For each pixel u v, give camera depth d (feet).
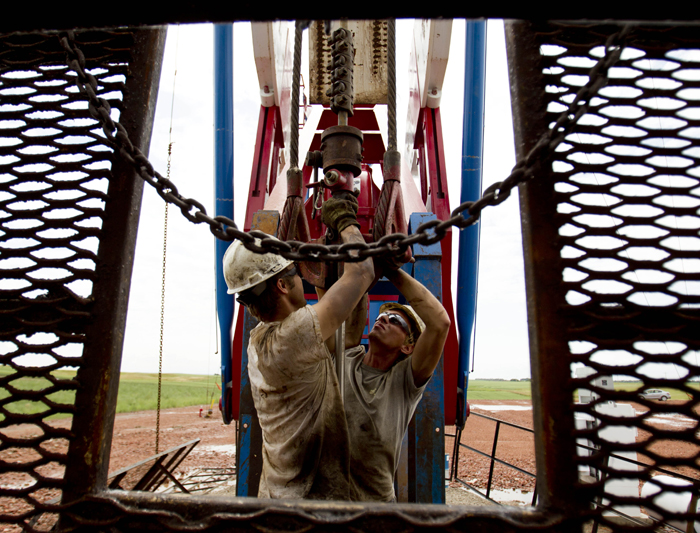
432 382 8.37
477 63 14.61
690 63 4.51
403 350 7.22
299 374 4.84
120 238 4.50
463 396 13.70
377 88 18.61
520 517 3.63
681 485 3.58
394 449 6.24
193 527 3.60
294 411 5.04
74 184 4.65
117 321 4.35
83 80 4.10
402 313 7.52
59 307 4.33
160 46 5.21
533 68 4.66
